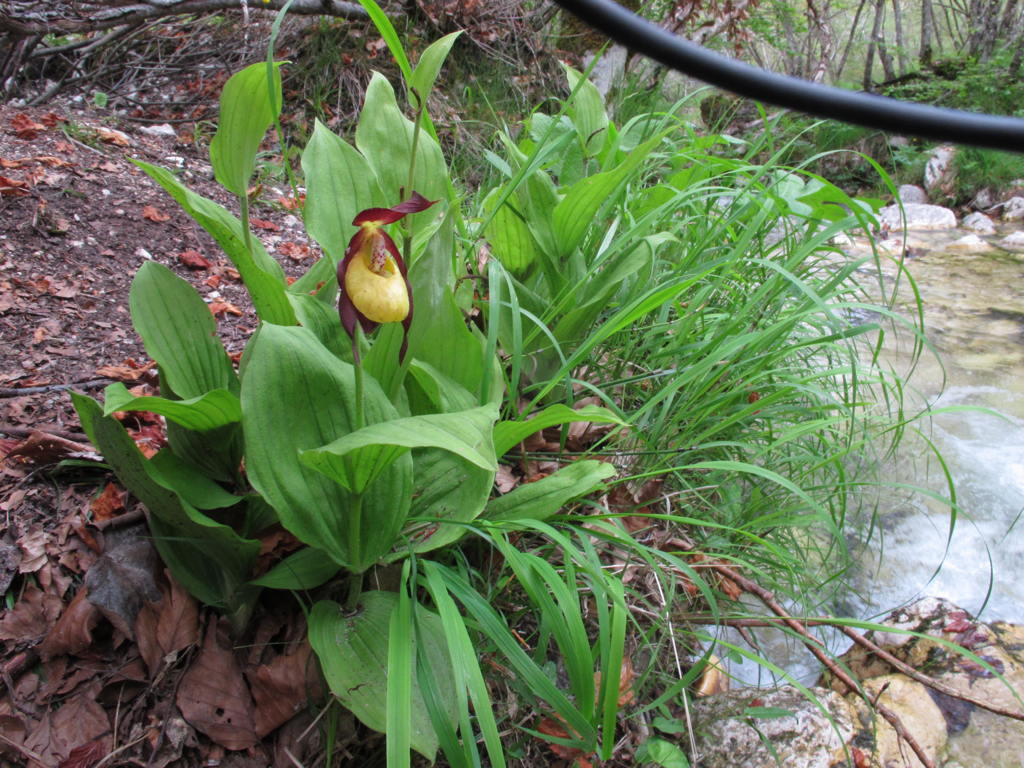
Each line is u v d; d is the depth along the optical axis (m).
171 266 0.75
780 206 0.60
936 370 0.90
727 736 0.44
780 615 0.48
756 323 0.60
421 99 0.38
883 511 0.66
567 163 0.69
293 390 0.36
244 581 0.41
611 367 0.63
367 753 0.38
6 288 0.63
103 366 0.58
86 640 0.39
